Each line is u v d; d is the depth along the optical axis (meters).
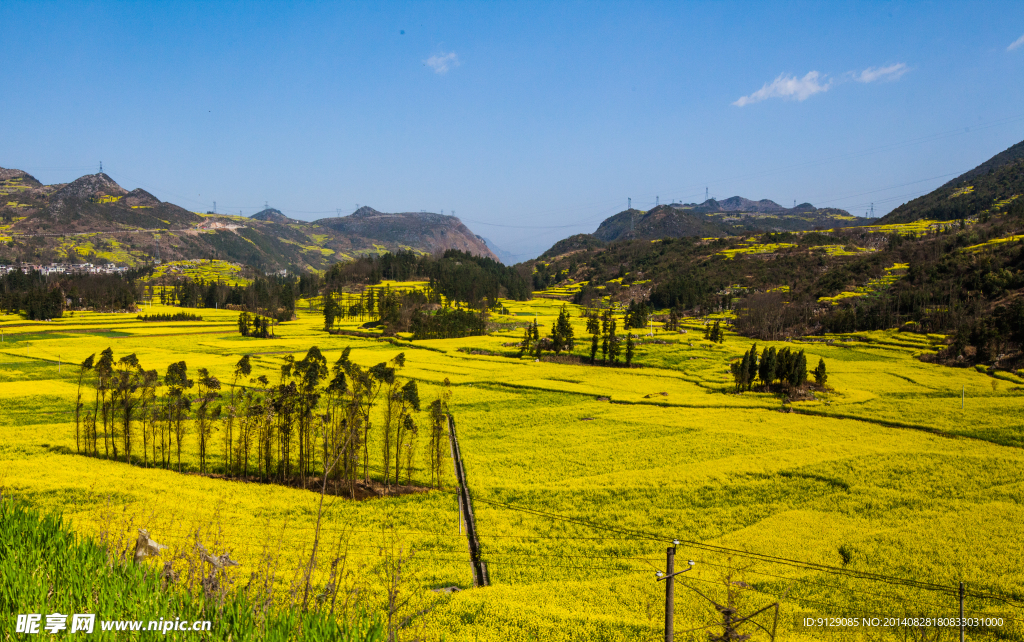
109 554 12.93
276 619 11.27
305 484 55.50
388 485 55.28
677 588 35.91
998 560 39.31
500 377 106.94
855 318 157.25
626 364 126.19
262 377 72.50
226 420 67.31
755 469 57.53
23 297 188.38
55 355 112.25
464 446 67.38
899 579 37.12
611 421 78.62
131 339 142.12
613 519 46.91
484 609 32.09
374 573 35.44
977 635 31.28
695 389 100.94
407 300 196.50
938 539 42.41
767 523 45.69
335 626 11.23
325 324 178.75
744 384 97.06
